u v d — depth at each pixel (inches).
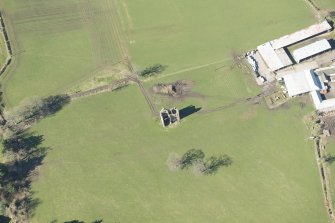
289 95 5974.4
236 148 5639.8
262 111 5930.1
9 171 5506.9
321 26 6535.4
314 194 5226.4
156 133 5816.9
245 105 6003.9
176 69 6407.5
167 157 5605.3
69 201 5324.8
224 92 6146.7
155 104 6082.7
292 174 5393.7
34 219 5216.5
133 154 5659.5
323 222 5024.6
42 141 5816.9
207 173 5438.0
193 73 6358.3
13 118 5959.6
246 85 6186.0
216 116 5925.2
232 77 6279.5
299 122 5802.2
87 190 5398.6
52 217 5216.5
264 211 5142.7
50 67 6545.3
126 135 5826.8
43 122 5989.2
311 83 5964.6
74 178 5502.0
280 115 5880.9
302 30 6530.5
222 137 5738.2
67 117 6028.5
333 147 5561.0
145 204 5260.8
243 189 5315.0
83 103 6156.5
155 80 6314.0
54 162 5644.7
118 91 6240.2
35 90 6314.0
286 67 6289.4
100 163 5610.2
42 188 5438.0
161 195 5315.0
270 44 6446.9
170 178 5438.0
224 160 5541.3
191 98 6117.1
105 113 6043.3
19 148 5738.2
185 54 6569.9
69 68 6515.8
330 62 6294.3
